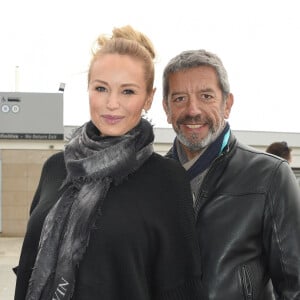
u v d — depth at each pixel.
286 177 1.88
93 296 1.50
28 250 1.68
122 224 1.53
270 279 2.03
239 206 1.87
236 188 1.91
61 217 1.57
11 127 13.22
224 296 1.79
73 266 1.49
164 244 1.59
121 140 1.61
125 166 1.58
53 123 13.34
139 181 1.63
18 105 13.28
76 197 1.59
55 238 1.55
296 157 13.90
